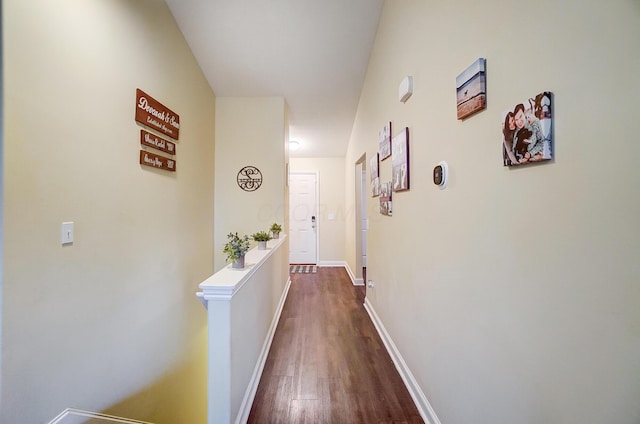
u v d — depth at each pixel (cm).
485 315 97
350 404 161
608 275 56
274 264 271
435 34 136
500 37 88
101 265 154
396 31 200
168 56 230
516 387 82
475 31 101
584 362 61
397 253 200
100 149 154
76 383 137
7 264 107
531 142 73
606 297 57
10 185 108
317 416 152
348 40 267
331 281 443
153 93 209
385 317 235
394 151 204
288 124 397
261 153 349
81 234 141
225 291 123
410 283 173
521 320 80
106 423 155
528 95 76
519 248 80
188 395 261
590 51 59
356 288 404
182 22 244
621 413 54
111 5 163
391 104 213
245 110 350
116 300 166
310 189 565
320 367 198
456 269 117
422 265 154
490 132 93
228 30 253
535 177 74
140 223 192
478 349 101
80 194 140
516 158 80
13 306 109
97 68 152
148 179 202
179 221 250
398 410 156
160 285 218
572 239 64
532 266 75
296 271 514
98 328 152
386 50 226
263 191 349
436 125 135
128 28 179
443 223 129
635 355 52
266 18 242
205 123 315
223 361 124
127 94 178
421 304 155
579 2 61
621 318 54
